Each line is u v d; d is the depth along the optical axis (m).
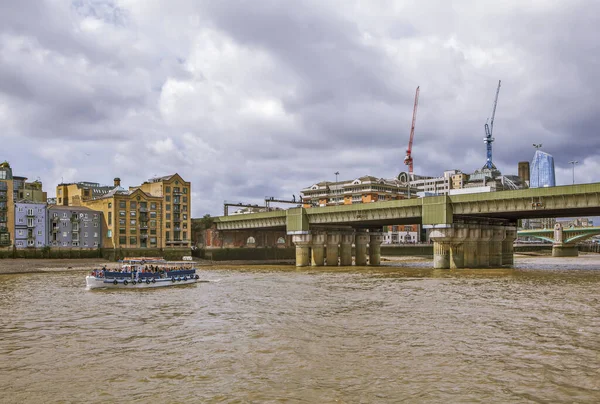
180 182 168.50
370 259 144.75
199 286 79.19
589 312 47.50
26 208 142.38
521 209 95.38
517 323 42.38
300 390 25.86
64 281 91.69
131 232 156.38
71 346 36.72
